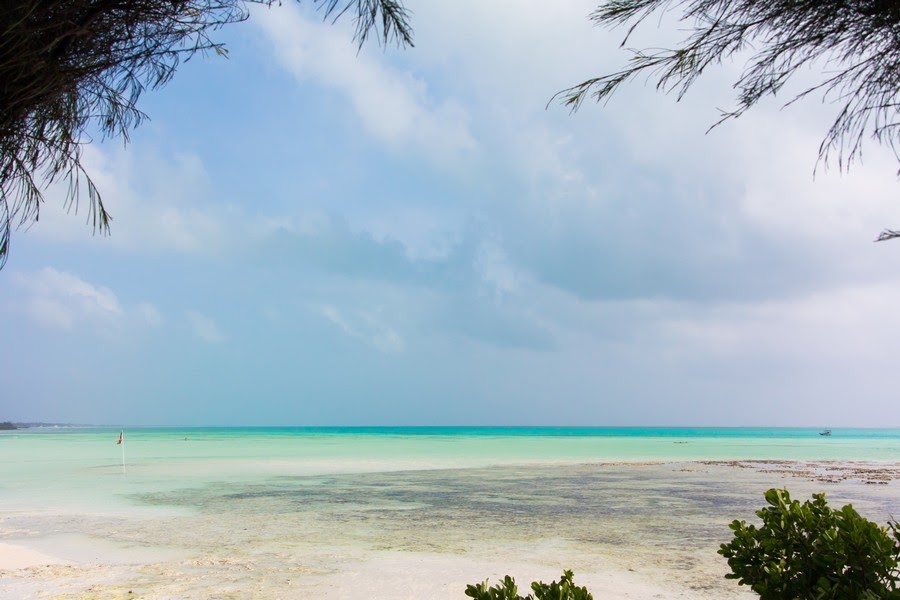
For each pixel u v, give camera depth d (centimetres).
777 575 276
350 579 888
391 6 235
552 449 5550
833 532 274
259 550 1102
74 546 1141
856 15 214
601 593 814
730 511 1609
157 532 1287
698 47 242
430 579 888
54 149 242
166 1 225
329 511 1605
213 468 3047
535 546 1139
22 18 184
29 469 2948
